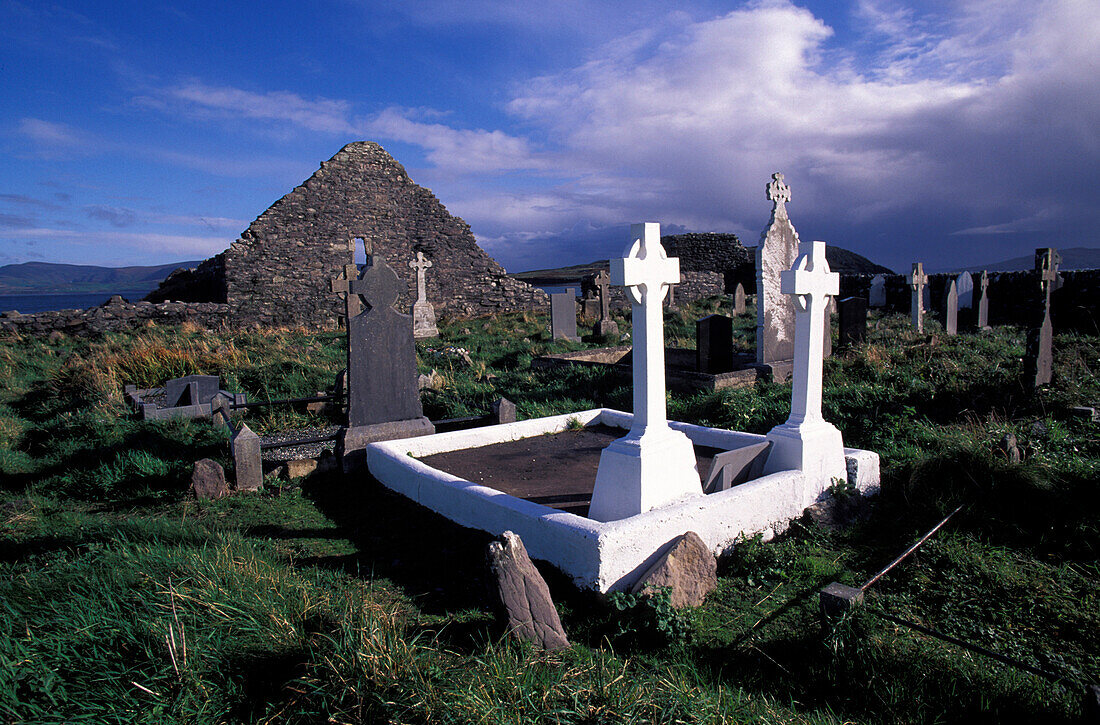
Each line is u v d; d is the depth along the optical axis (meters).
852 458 4.98
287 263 23.77
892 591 3.67
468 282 27.47
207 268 26.12
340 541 4.53
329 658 2.52
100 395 9.45
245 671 2.58
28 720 2.19
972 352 10.52
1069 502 4.42
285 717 2.33
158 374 11.00
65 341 17.84
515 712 2.28
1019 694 2.63
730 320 10.60
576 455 6.10
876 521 4.64
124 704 2.30
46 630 2.71
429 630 3.17
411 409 6.77
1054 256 7.38
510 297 28.16
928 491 4.84
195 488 5.56
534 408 8.43
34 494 5.81
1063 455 5.19
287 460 6.38
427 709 2.22
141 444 6.95
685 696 2.46
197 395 8.93
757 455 4.69
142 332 18.72
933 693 2.68
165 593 2.92
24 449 7.81
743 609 3.48
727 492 4.22
